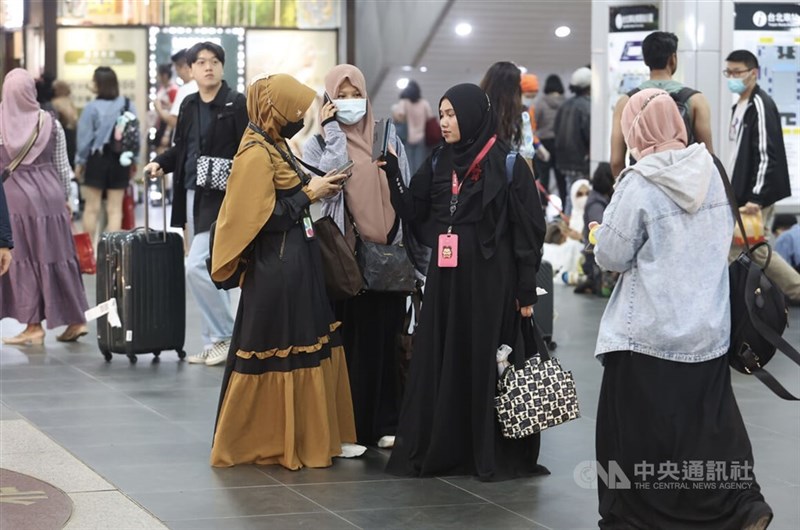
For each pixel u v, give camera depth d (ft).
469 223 22.56
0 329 39.58
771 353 18.26
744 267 18.31
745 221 39.58
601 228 18.42
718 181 18.39
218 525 19.70
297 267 22.98
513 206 22.29
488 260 22.43
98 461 23.43
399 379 25.29
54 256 35.47
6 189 34.88
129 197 55.21
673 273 17.98
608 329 18.47
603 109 48.21
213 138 31.94
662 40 30.32
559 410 22.16
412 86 75.51
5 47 74.08
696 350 17.99
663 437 17.97
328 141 24.18
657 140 18.37
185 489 21.67
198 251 32.53
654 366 18.03
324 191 23.26
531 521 20.15
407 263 24.27
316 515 20.31
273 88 22.80
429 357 22.89
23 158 34.73
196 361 33.53
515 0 77.25
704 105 29.50
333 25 72.49
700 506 17.98
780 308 18.13
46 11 71.61
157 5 72.02
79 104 72.43
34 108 34.81
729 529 17.81
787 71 45.55
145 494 21.31
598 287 46.85
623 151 31.42
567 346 36.27
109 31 72.13
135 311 32.89
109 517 19.95
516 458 22.86
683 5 44.57
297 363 23.17
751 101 39.45
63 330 38.93
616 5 46.93
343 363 24.29
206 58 31.94
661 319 17.93
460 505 20.98
